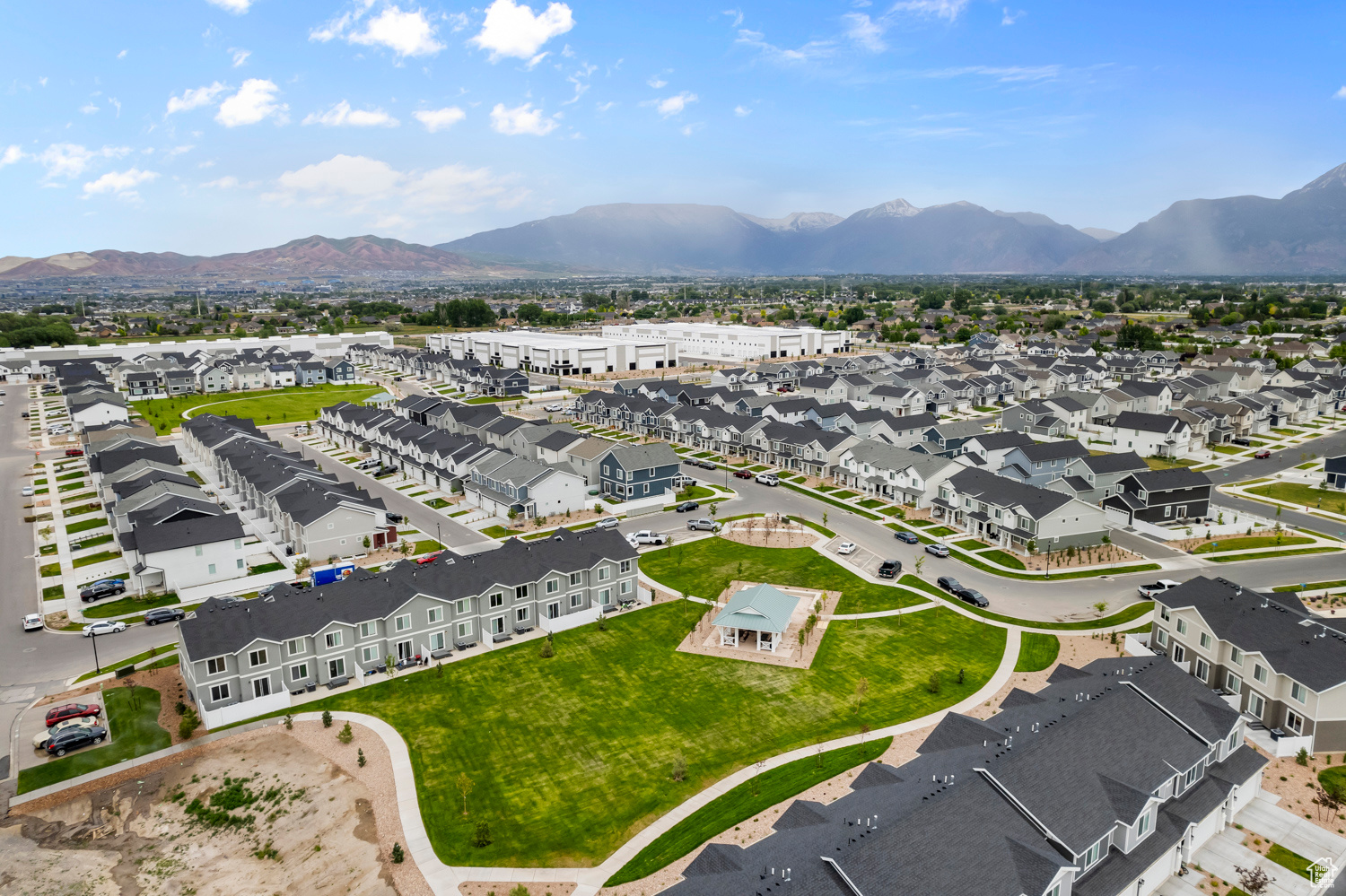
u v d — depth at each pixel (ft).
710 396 511.40
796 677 188.14
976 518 286.87
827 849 107.04
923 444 364.58
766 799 142.00
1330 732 154.81
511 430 405.59
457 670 193.98
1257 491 338.54
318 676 186.91
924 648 202.18
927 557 267.39
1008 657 196.44
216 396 619.67
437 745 161.58
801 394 554.46
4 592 241.96
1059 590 236.43
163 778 152.25
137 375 609.42
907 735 162.50
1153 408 484.74
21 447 432.25
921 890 100.53
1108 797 118.93
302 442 460.14
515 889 122.01
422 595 198.18
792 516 313.94
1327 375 531.09
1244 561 255.70
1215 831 133.80
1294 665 158.20
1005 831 111.14
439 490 355.77
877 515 313.32
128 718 171.22
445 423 452.35
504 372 630.33
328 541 267.18
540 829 135.85
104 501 316.19
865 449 353.72
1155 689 146.00
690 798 143.23
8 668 194.18
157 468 321.52
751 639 209.46
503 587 210.79
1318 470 370.12
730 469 388.37
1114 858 116.67
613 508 321.73
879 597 234.17
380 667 194.29
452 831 135.95
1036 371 595.06
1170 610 185.98
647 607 230.68
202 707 170.40
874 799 119.75
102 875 128.36
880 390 533.55
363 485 364.99
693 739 162.71
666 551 276.00
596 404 502.79
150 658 198.39
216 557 249.34
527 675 190.70
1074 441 347.15
